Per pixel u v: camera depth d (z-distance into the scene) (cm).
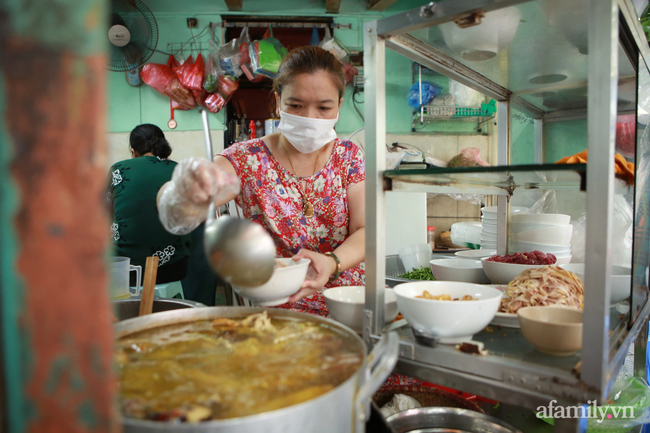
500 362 72
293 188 146
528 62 112
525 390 69
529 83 135
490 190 138
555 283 99
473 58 110
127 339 79
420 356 80
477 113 336
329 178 146
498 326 96
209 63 351
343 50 348
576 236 168
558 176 99
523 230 149
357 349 71
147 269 114
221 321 85
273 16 370
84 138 30
